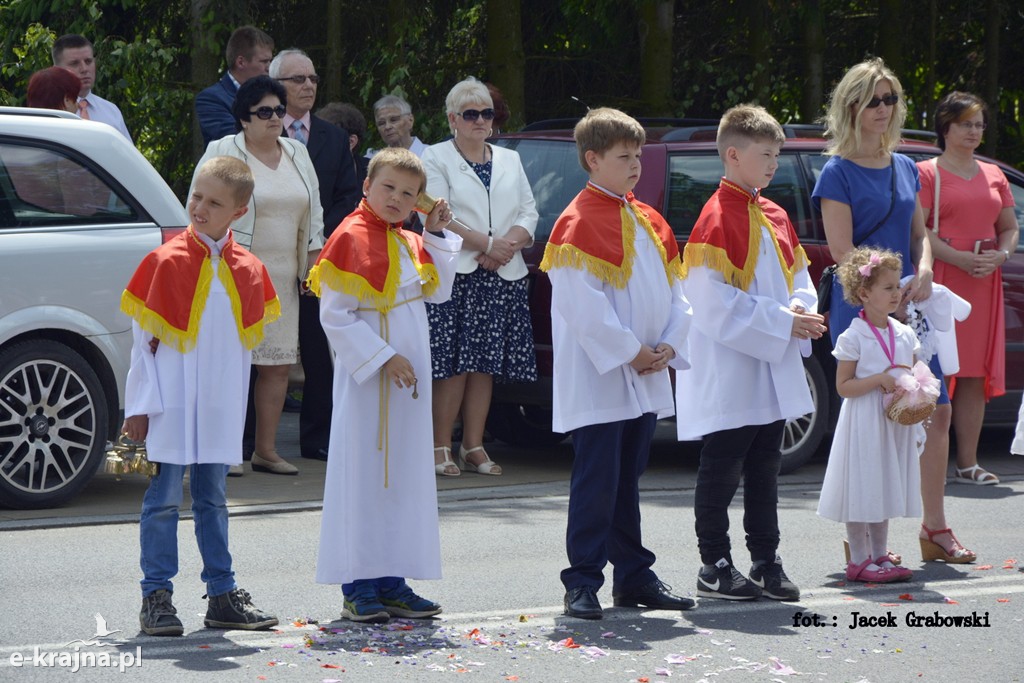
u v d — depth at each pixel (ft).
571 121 48.80
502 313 43.11
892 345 30.73
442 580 30.55
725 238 28.73
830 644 25.84
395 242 27.04
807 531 36.14
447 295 27.89
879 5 79.87
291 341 42.29
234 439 26.35
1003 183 41.45
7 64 68.28
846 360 30.73
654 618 27.63
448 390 43.52
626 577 28.45
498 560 32.50
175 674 23.35
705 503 29.09
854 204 33.04
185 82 70.33
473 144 43.37
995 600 29.22
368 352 26.20
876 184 33.06
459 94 43.01
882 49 79.15
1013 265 46.78
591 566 27.63
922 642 26.05
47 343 36.94
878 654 25.22
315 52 76.69
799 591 29.32
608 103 74.95
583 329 27.09
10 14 68.95
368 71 72.08
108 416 38.22
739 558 32.99
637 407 27.37
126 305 26.05
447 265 27.66
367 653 24.79
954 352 33.55
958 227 40.60
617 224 27.63
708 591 29.22
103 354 37.91
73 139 38.14
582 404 27.35
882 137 33.04
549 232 44.24
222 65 73.67
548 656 24.73
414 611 27.43
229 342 26.48
